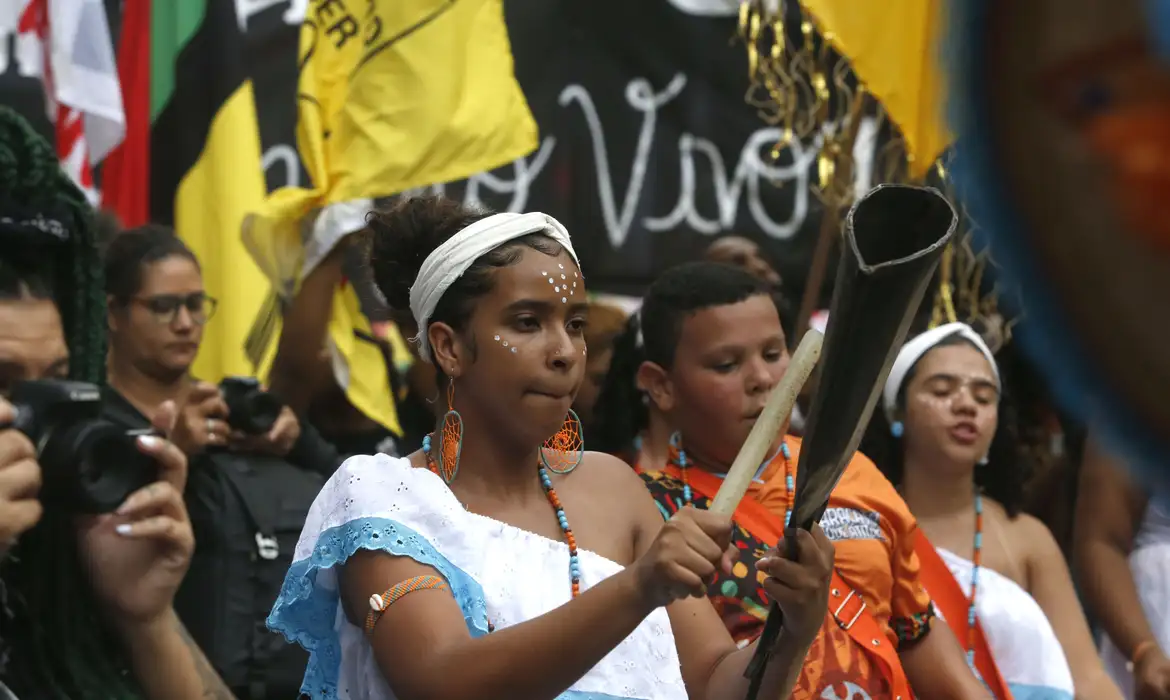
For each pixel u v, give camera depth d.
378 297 3.82
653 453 4.70
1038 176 0.52
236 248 6.46
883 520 4.41
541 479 3.10
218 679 3.26
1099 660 5.50
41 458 2.65
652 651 2.94
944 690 4.44
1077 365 0.53
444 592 2.70
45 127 7.31
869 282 1.66
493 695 2.45
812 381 6.18
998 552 5.52
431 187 7.98
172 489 2.93
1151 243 0.51
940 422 5.44
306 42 6.64
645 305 4.55
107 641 3.10
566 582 2.88
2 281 2.82
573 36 8.45
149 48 6.91
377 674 2.81
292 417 5.25
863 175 7.80
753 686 2.67
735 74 8.45
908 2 6.37
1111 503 6.18
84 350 3.12
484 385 2.93
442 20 6.56
